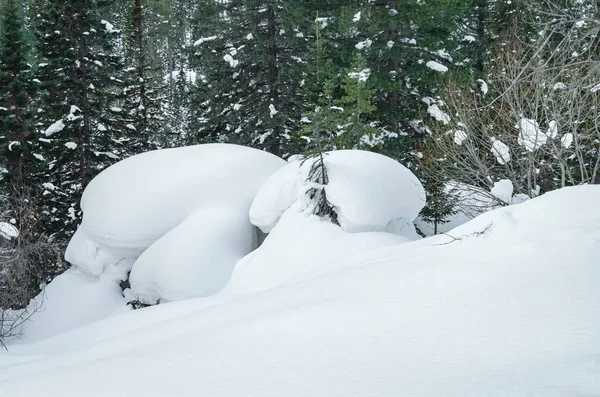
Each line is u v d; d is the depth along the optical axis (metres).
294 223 10.89
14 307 12.23
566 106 8.14
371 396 2.03
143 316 8.48
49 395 2.72
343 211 10.54
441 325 2.72
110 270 13.51
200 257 12.14
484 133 10.23
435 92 15.67
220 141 20.69
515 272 3.36
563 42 4.68
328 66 16.17
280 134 19.14
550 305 2.77
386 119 16.64
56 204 18.23
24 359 6.98
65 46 18.38
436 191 13.76
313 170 11.20
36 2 26.22
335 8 18.94
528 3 5.52
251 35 18.75
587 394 1.77
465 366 2.20
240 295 8.29
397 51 15.55
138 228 13.13
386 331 2.76
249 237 13.32
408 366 2.29
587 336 2.33
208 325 3.99
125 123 20.89
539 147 8.45
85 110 18.61
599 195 4.45
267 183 12.60
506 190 7.36
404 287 3.52
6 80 17.73
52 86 18.53
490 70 12.02
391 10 15.48
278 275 9.80
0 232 11.27
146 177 14.20
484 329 2.59
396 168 11.62
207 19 19.78
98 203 14.05
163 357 3.01
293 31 18.55
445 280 3.48
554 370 2.03
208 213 13.12
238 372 2.51
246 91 19.61
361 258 6.44
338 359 2.48
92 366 3.23
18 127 17.75
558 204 4.44
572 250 3.52
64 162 18.66
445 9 15.58
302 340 2.83
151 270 12.41
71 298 13.04
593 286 2.95
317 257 9.70
